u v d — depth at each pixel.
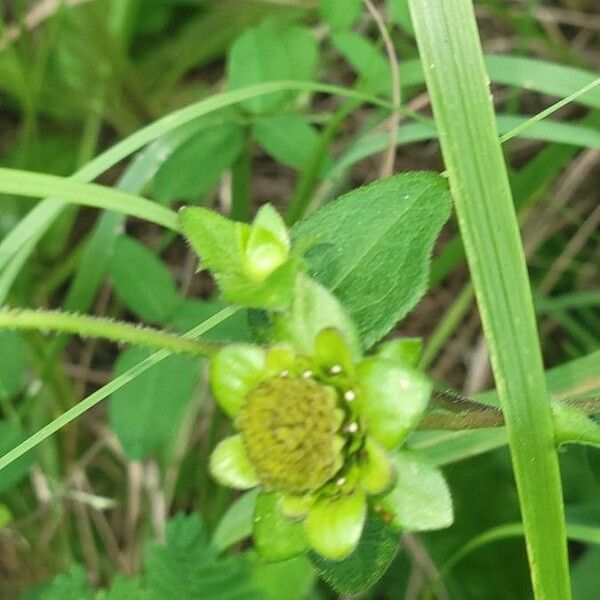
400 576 0.16
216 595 0.12
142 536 0.17
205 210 0.08
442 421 0.09
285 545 0.08
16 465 0.14
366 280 0.09
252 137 0.16
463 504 0.16
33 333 0.16
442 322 0.18
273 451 0.07
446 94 0.09
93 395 0.10
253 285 0.08
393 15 0.15
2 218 0.18
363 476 0.07
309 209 0.16
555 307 0.17
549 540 0.09
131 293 0.14
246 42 0.15
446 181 0.09
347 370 0.07
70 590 0.12
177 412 0.13
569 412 0.08
